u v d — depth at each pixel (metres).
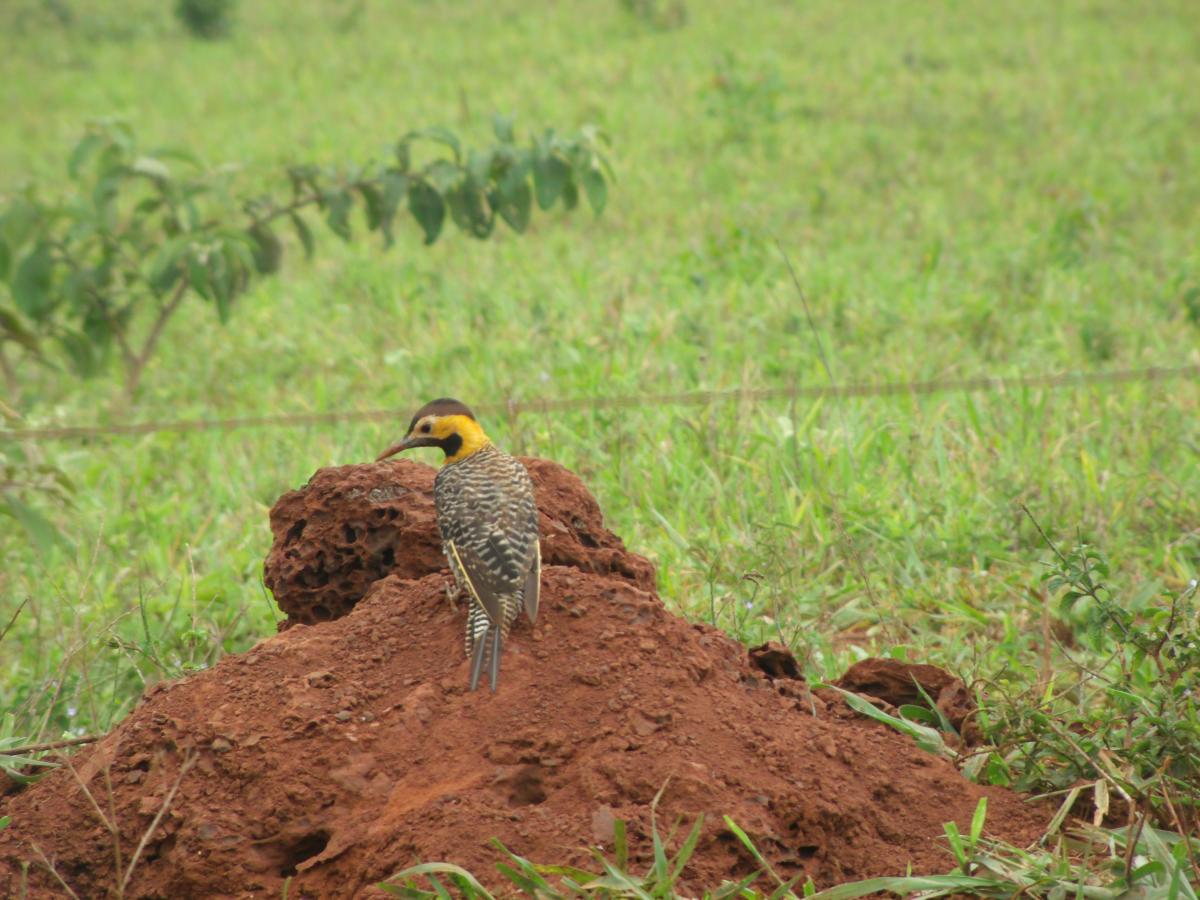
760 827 6.04
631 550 10.87
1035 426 12.91
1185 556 10.61
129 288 16.73
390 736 6.57
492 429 13.66
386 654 6.99
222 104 34.12
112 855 6.47
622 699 6.58
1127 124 28.17
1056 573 7.68
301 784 6.43
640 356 15.40
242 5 47.66
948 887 5.93
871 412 13.67
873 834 6.40
